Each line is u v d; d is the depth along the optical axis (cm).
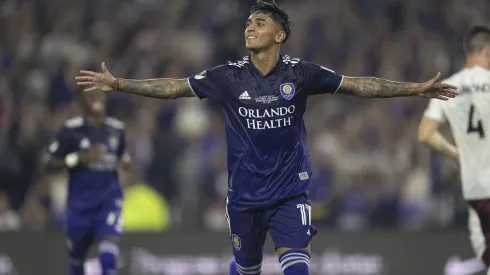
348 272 3322
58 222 4022
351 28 5669
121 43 5459
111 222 2886
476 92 2392
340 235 3338
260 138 1939
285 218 1956
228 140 1980
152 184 4288
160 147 4319
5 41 5356
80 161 2886
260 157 1948
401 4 5866
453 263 3309
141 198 3884
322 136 4619
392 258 3322
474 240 2447
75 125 2939
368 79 1952
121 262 3297
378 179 4306
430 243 3325
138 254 3306
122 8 5669
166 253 3316
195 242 3325
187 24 5628
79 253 2955
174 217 4094
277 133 1938
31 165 4228
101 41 5403
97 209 2894
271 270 3288
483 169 2381
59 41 5259
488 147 2377
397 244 3328
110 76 1911
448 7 5909
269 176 1952
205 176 4244
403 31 5766
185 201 4141
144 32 5544
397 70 5428
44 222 4038
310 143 4541
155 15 5662
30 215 4041
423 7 5878
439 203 4025
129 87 1922
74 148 2923
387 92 1939
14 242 3312
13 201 4172
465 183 2405
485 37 2423
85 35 5444
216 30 5588
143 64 5247
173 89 1952
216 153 4391
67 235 2933
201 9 5716
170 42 5444
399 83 1941
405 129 4838
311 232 2016
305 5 5872
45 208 4075
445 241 3322
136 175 4212
